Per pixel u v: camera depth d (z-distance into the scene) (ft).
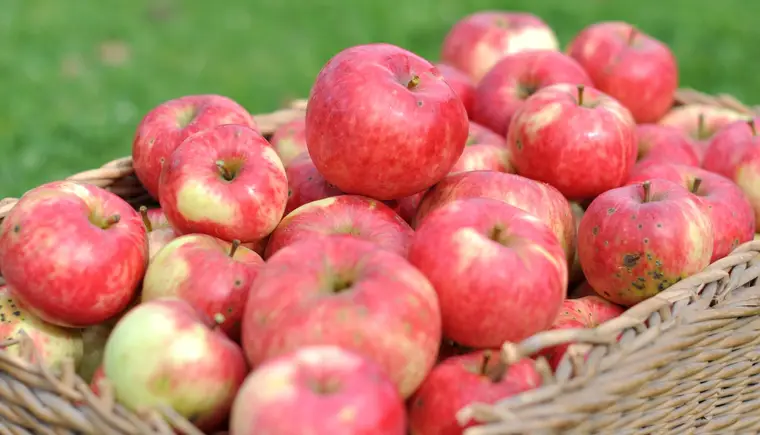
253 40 7.26
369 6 7.96
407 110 2.58
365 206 2.66
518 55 3.22
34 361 2.43
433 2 8.04
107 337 2.64
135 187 3.00
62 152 5.29
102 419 2.31
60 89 6.13
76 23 7.36
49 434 2.37
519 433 2.22
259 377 2.21
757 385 2.66
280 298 2.33
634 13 7.70
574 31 7.33
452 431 2.37
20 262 2.50
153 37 7.23
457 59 3.59
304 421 2.15
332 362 2.22
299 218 2.66
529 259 2.44
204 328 2.38
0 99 5.90
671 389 2.47
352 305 2.31
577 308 2.68
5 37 6.93
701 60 6.61
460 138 2.65
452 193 2.72
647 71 3.32
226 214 2.58
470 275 2.42
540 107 2.86
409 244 2.54
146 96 6.11
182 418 2.28
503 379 2.39
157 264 2.54
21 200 2.56
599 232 2.66
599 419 2.34
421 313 2.33
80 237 2.51
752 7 7.94
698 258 2.63
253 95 6.25
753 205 3.01
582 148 2.82
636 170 3.00
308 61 6.86
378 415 2.18
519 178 2.74
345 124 2.59
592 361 2.36
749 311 2.56
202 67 6.70
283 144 3.00
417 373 2.35
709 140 3.26
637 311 2.47
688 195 2.68
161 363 2.33
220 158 2.63
